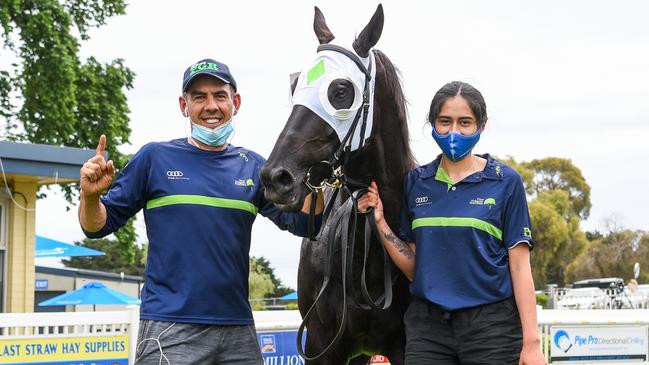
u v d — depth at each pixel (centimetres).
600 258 4694
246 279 352
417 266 355
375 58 374
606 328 719
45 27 1802
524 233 344
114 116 1912
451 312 344
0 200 1096
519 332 345
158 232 341
